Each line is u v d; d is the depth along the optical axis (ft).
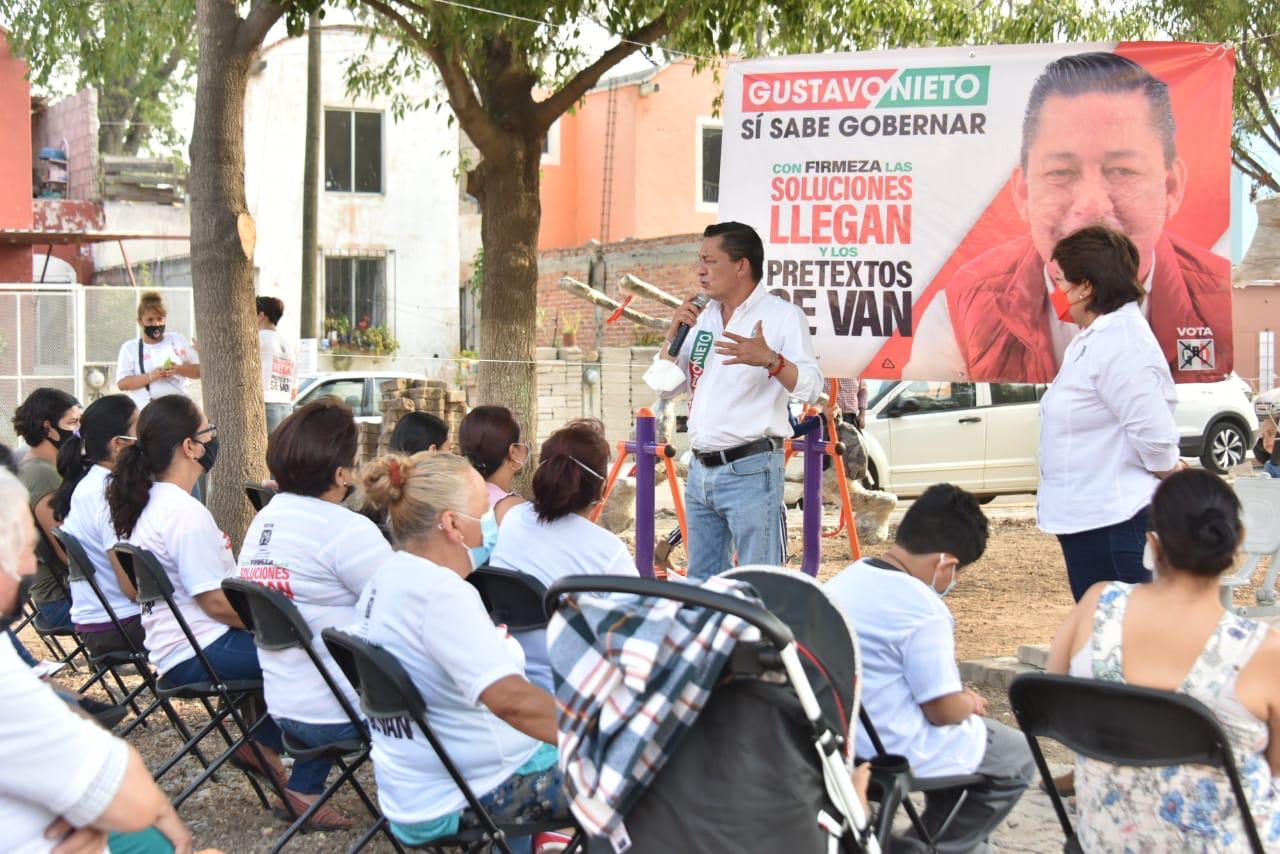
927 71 22.08
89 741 7.98
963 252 22.09
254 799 16.34
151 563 14.60
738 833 8.29
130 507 15.33
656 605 8.32
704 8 32.07
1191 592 10.23
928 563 11.84
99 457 17.94
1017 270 21.83
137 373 30.01
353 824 15.28
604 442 14.39
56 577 19.38
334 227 77.05
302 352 57.93
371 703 11.09
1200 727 9.43
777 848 8.31
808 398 18.21
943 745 11.61
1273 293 78.89
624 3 32.04
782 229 22.89
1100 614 10.58
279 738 15.74
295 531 13.73
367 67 49.83
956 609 27.02
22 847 7.84
